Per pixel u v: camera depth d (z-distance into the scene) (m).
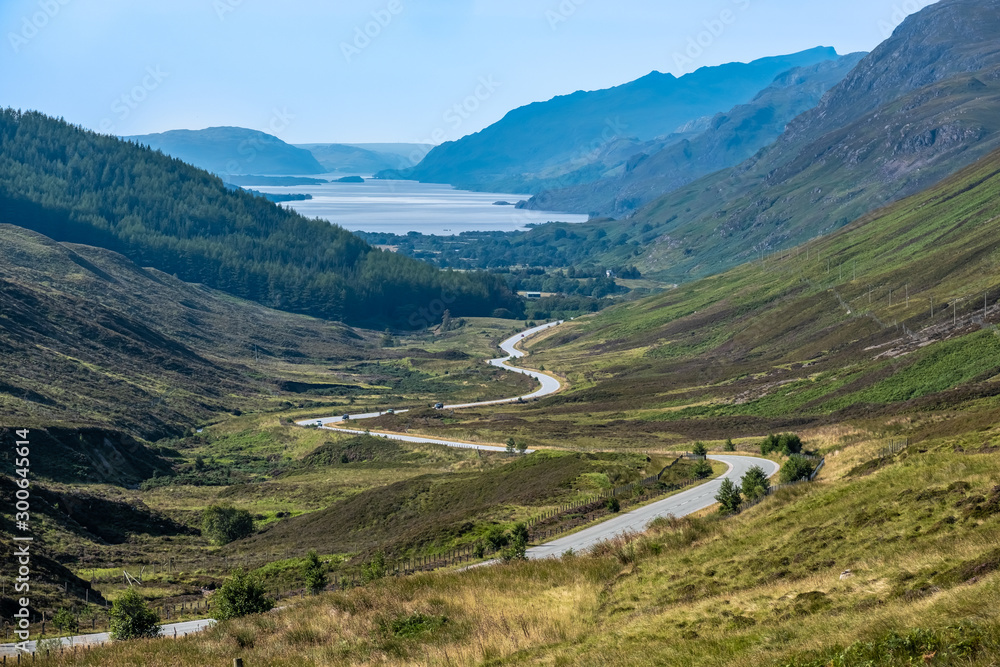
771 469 96.69
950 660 17.77
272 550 93.69
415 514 100.06
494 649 30.28
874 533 32.75
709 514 64.31
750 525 41.84
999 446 44.59
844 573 29.28
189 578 75.50
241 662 30.25
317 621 37.19
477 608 36.75
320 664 31.08
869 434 108.25
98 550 85.31
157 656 34.25
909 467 41.03
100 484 121.75
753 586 32.19
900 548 29.77
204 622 52.81
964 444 48.59
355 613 37.88
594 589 38.59
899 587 25.41
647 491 85.44
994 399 117.44
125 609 45.41
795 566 32.69
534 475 100.88
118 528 100.81
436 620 35.31
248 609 47.69
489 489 101.31
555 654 28.12
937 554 27.34
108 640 44.69
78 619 54.50
